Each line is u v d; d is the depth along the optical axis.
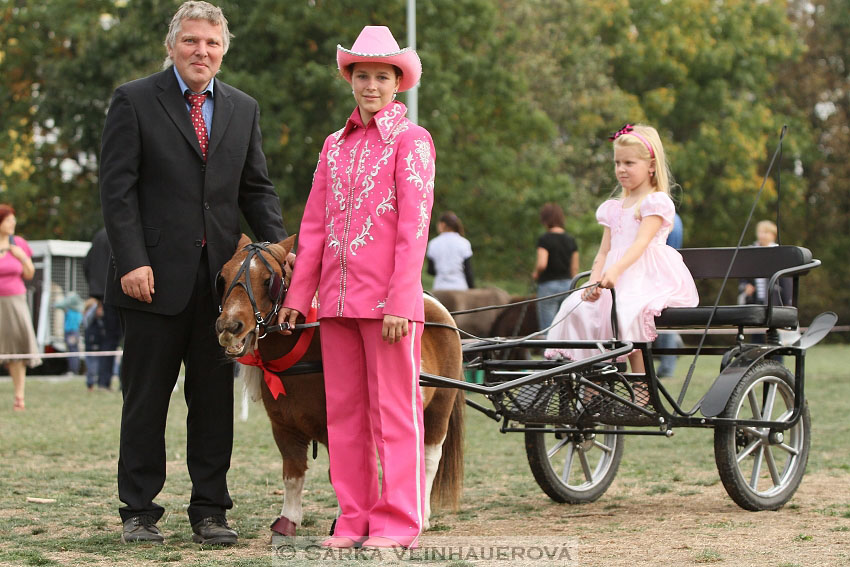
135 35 32.16
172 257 6.36
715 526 6.88
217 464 6.52
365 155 6.01
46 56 39.22
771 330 8.03
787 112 51.41
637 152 7.87
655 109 46.19
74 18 35.19
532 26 40.19
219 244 6.47
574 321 7.90
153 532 6.36
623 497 8.30
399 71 6.10
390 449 5.90
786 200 49.06
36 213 39.59
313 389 6.30
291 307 6.05
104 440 11.84
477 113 36.12
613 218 7.94
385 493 5.91
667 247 7.82
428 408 7.11
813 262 7.88
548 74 39.72
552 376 6.78
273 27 30.58
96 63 33.94
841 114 50.88
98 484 8.79
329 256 6.03
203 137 6.50
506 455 10.94
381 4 31.78
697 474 9.38
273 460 10.38
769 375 7.80
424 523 6.83
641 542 6.32
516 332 15.95
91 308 19.38
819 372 23.23
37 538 6.49
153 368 6.41
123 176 6.32
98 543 6.31
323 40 32.16
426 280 29.50
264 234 6.68
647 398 7.36
